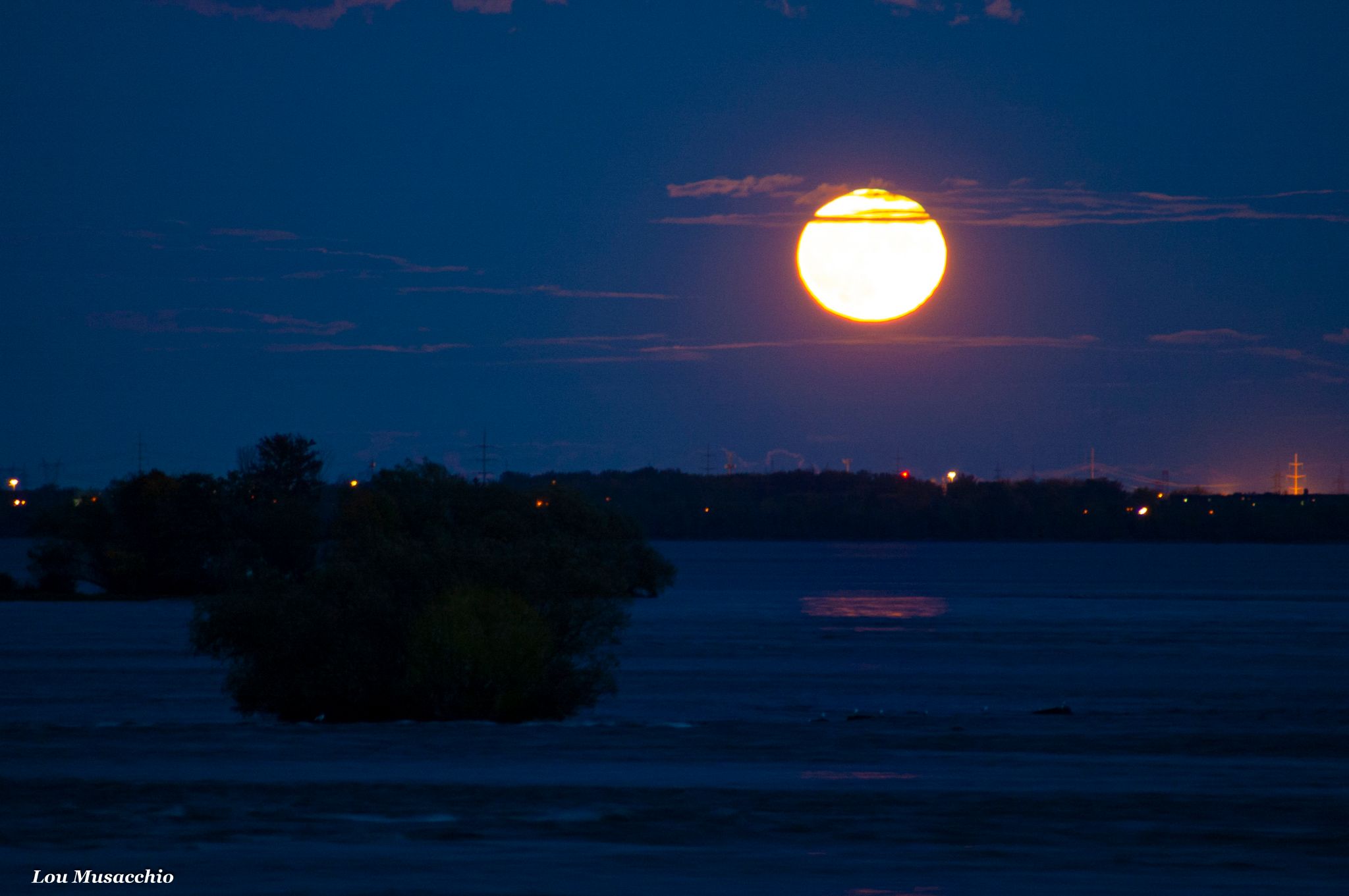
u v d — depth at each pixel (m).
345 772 155.75
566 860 111.62
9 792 141.00
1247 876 109.31
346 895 99.56
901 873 108.88
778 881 105.38
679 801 139.00
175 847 115.00
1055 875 108.88
